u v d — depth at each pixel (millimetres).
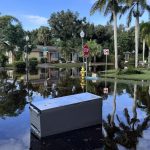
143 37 50688
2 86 21672
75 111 9062
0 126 9852
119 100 14633
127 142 7973
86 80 26656
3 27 56188
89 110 9352
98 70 40344
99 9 35781
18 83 23984
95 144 7895
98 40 85125
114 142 8031
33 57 70438
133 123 9984
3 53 56531
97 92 17766
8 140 8352
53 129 8680
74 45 78875
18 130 9391
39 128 8539
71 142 8109
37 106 8797
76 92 17859
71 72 39594
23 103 14070
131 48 81188
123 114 11344
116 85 21938
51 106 8734
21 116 11281
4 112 12055
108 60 69000
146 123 9961
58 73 37469
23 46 57969
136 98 15297
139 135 8609
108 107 12812
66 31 88625
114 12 35406
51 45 92000
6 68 48875
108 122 10094
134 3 36312
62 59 78750
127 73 30594
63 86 21453
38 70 43750
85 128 9297
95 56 65438
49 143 8070
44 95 16719
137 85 21797
